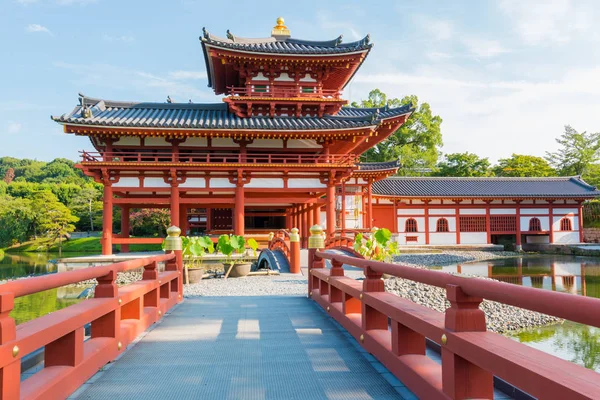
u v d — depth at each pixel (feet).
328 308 25.63
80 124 68.90
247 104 81.35
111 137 74.69
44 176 376.27
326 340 19.19
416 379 12.09
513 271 86.69
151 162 71.72
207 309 28.02
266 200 77.15
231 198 77.61
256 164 74.13
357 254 65.10
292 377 14.28
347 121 78.33
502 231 132.67
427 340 20.51
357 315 21.38
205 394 12.80
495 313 44.73
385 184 131.13
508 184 137.49
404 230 128.88
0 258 139.85
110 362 15.96
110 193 73.51
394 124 91.35
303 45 89.25
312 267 33.24
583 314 6.40
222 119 80.48
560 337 36.99
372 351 16.44
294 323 23.06
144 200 74.49
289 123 77.92
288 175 78.59
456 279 10.42
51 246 176.14
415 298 46.16
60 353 12.90
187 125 71.41
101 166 71.26
